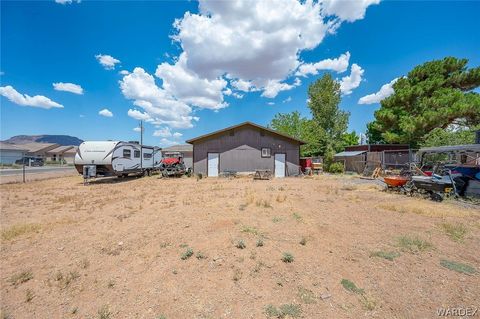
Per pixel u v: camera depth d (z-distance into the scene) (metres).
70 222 6.85
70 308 3.17
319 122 35.25
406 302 3.19
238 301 3.21
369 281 3.66
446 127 21.19
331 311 3.02
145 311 3.07
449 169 10.88
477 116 18.55
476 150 10.07
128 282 3.72
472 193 9.95
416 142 22.50
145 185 15.45
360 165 24.69
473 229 5.94
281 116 42.00
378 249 4.77
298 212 7.60
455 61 21.66
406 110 22.92
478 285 3.54
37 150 60.25
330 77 34.69
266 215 7.22
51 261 4.43
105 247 5.00
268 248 4.77
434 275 3.81
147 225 6.43
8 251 4.88
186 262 4.27
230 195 10.88
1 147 47.19
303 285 3.56
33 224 6.63
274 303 3.17
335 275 3.82
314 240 5.21
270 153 22.03
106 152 17.02
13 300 3.34
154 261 4.35
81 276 3.92
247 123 21.59
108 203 9.56
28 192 12.70
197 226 6.18
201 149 21.56
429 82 21.36
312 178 19.98
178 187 14.20
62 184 16.38
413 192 10.98
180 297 3.33
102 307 3.15
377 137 37.38
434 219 6.85
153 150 24.12
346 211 7.80
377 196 10.66
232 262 4.21
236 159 21.73
